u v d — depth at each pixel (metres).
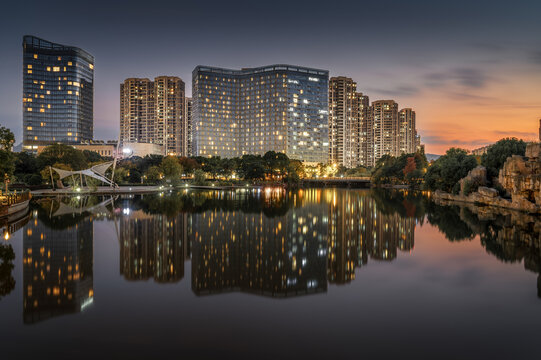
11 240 30.81
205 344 12.66
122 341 12.84
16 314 15.19
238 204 67.06
